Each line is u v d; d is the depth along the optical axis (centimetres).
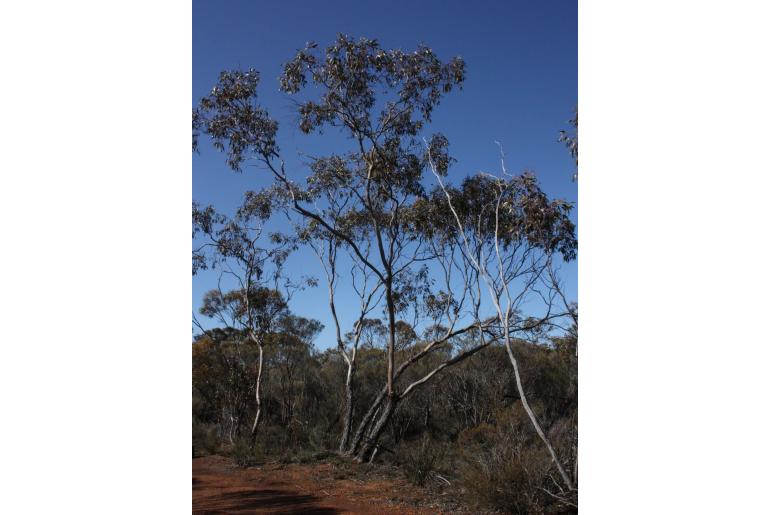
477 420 1750
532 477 740
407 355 1875
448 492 858
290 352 2184
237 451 1256
